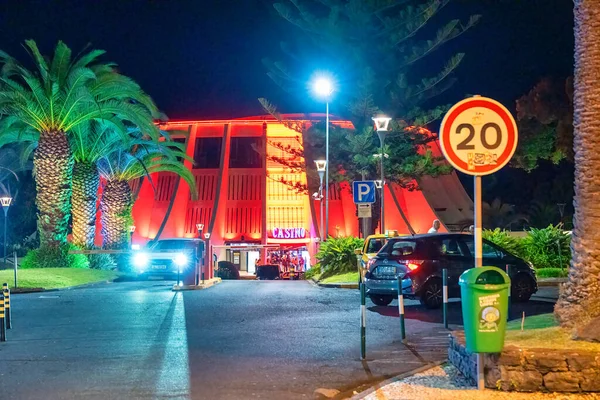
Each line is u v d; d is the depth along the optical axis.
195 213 66.94
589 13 9.80
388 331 13.20
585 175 9.58
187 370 9.67
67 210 32.12
